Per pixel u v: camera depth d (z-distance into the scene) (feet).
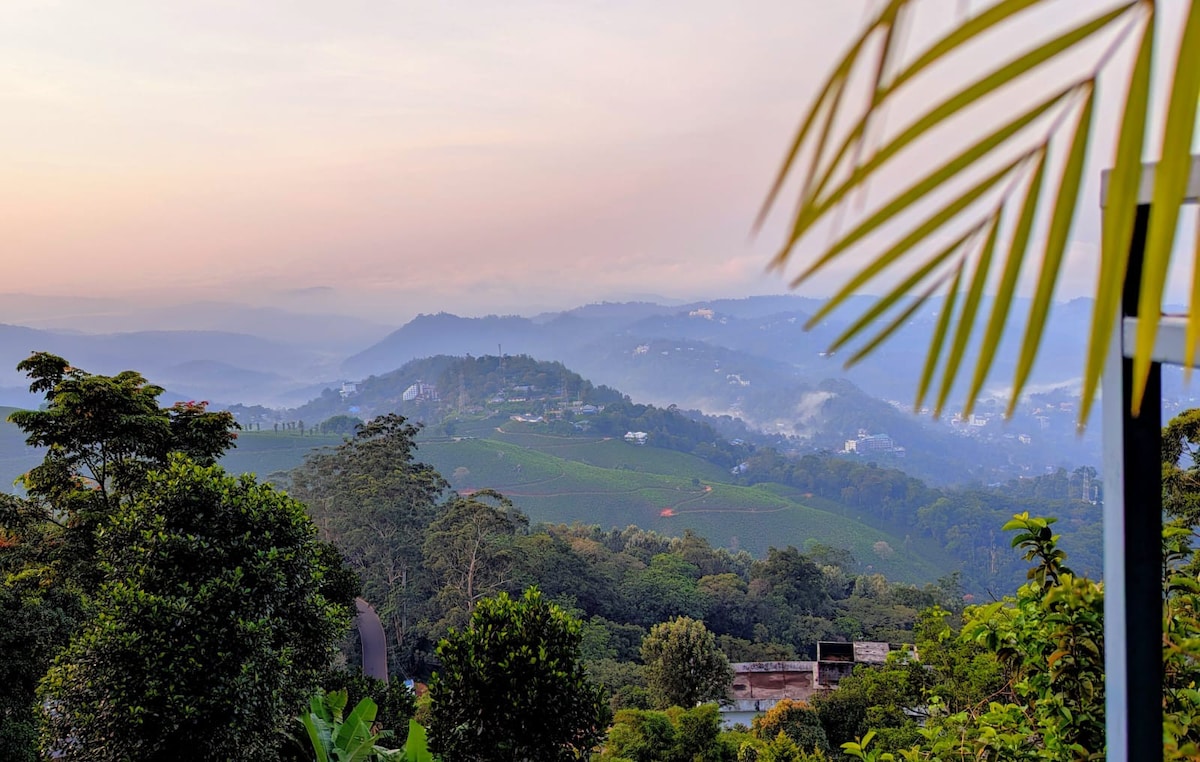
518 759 26.27
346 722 19.15
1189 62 1.32
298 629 27.37
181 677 22.59
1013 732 10.59
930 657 27.99
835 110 1.46
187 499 26.07
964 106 1.42
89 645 23.02
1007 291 1.47
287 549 26.89
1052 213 1.43
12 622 32.35
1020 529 10.21
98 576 35.86
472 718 26.13
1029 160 1.44
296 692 26.32
